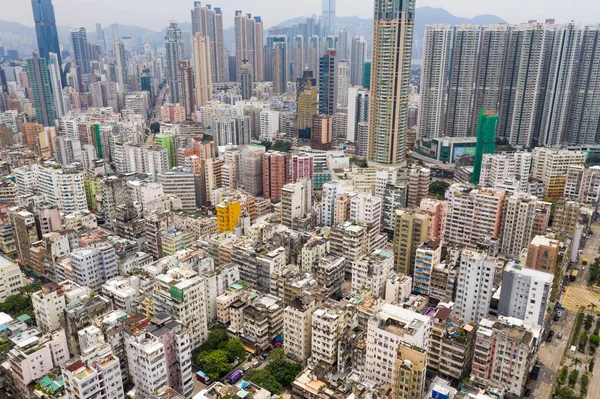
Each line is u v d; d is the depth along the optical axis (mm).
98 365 179125
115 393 182750
